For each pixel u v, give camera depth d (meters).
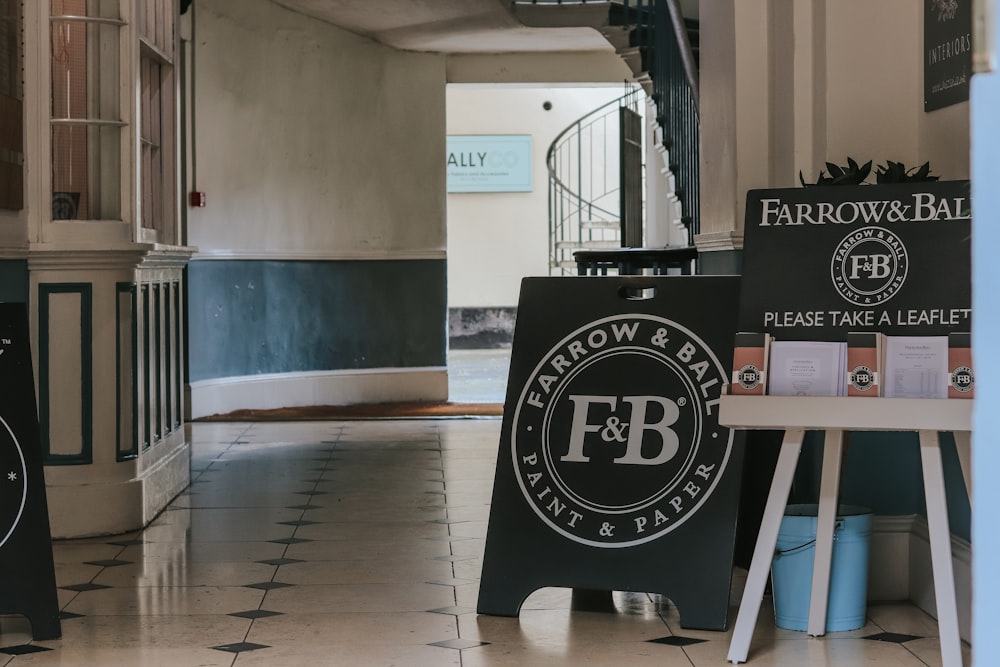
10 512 3.75
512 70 10.92
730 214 4.92
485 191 16.55
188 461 6.48
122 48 5.21
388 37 10.21
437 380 10.62
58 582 4.45
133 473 5.37
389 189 10.48
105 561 4.77
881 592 4.16
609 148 16.44
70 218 5.19
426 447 7.92
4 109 4.81
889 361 3.36
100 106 5.23
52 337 5.14
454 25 9.66
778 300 3.49
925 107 4.32
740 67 4.79
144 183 5.78
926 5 4.30
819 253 3.50
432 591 4.30
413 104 10.59
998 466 1.08
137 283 5.37
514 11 9.26
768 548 3.45
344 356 10.35
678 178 8.07
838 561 3.76
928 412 3.25
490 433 8.59
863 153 4.44
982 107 1.08
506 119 16.53
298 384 10.06
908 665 3.43
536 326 4.17
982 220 1.09
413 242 10.59
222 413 9.48
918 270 3.43
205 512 5.76
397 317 10.55
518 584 3.94
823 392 3.36
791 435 3.45
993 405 1.08
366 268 10.43
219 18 9.25
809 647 3.61
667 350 4.05
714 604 3.77
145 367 5.56
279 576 4.53
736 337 3.42
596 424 4.01
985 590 1.08
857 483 4.16
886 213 3.48
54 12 5.17
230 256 9.46
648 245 10.61
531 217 16.59
